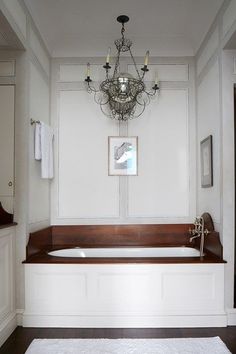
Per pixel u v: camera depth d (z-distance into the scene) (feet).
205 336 7.88
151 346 7.30
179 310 8.55
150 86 11.71
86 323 8.48
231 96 8.80
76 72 11.75
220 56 8.95
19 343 7.54
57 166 11.64
